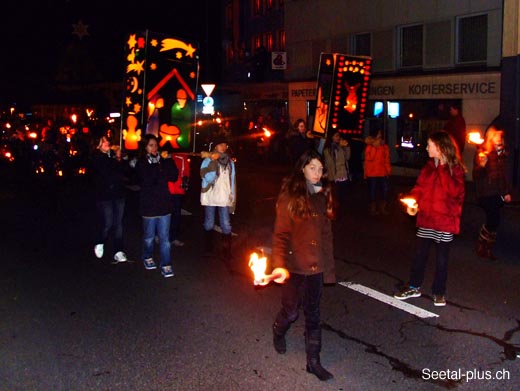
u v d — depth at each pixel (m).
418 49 16.25
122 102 6.95
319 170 4.00
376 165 9.83
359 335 4.78
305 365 4.27
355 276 6.40
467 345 4.55
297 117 21.02
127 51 6.89
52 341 4.79
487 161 6.85
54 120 21.05
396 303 5.50
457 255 7.21
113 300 5.77
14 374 4.22
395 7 16.73
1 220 9.97
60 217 10.14
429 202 5.33
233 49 30.61
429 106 15.44
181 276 6.52
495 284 6.05
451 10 15.02
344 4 18.75
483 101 13.88
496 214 6.90
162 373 4.19
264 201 11.76
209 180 7.01
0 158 20.17
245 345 4.64
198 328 5.01
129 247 7.93
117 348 4.63
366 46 18.12
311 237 3.99
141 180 6.40
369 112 17.58
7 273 6.77
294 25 21.28
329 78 10.27
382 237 8.28
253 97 24.72
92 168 7.09
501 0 13.73
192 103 7.07
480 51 14.50
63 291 6.07
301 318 5.19
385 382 3.99
